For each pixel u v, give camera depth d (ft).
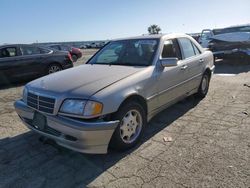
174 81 14.78
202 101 19.10
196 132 13.43
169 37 15.70
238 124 14.26
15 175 10.08
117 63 14.34
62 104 10.22
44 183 9.51
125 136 11.43
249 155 10.80
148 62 13.52
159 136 13.12
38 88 11.29
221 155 10.91
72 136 9.85
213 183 9.04
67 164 10.76
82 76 11.96
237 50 36.81
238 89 22.53
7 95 23.85
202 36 54.80
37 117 11.18
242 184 8.90
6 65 27.66
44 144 12.40
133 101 11.62
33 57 29.71
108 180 9.53
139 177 9.62
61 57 32.40
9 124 15.69
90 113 9.81
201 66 18.26
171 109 17.40
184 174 9.66
